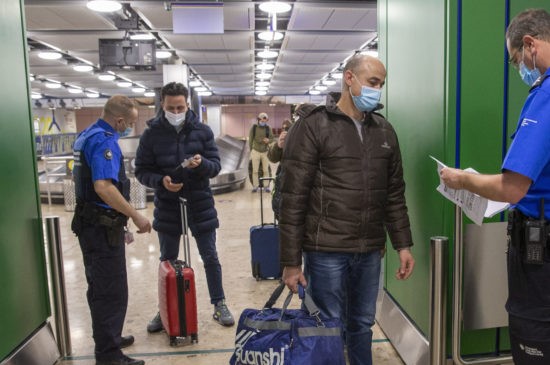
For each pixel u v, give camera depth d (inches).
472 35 82.9
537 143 53.7
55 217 106.2
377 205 76.8
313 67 524.4
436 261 82.7
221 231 240.4
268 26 305.7
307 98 965.8
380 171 76.6
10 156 88.7
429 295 85.9
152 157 118.0
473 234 85.8
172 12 237.5
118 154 94.7
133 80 639.8
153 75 582.2
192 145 116.9
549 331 57.8
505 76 84.4
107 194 91.1
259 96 961.5
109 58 312.2
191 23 237.0
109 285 96.7
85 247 96.2
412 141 99.6
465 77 83.5
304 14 270.2
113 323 98.3
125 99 96.9
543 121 53.7
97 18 269.9
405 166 104.0
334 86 756.6
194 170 116.3
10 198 88.2
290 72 570.9
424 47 91.8
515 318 60.8
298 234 73.8
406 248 81.8
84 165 94.0
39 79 605.3
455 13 82.0
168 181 112.3
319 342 64.4
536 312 58.2
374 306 82.4
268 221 264.4
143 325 125.2
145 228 98.3
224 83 696.4
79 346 113.7
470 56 83.2
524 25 57.4
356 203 74.6
